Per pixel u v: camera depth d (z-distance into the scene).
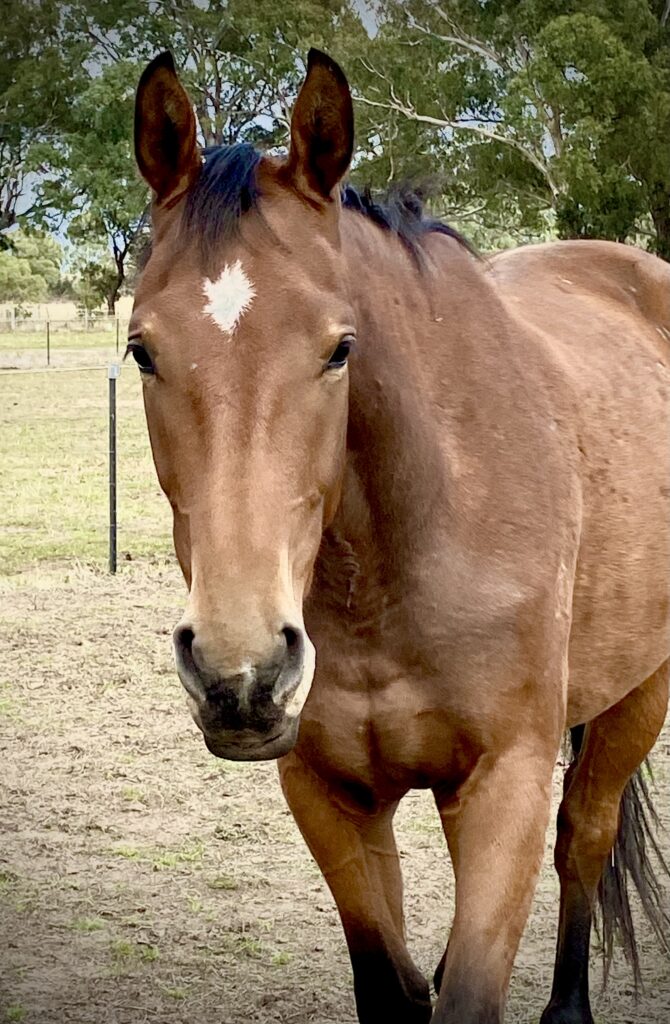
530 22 26.89
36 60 33.31
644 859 3.78
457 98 27.61
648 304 3.91
